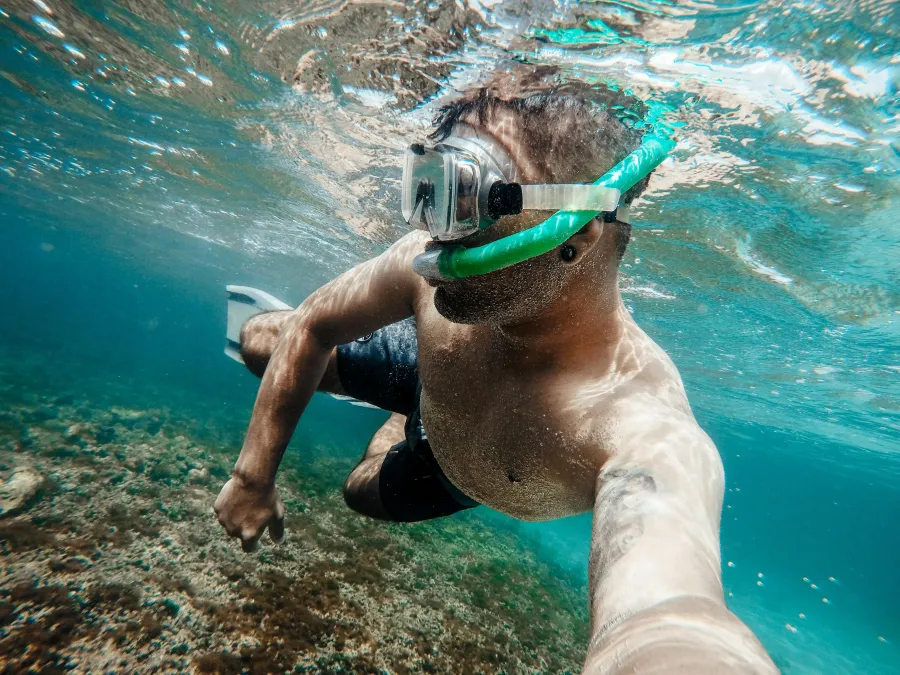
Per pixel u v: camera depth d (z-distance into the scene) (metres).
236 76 1.66
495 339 0.45
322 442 5.88
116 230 7.69
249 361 0.90
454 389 0.49
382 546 2.52
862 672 5.08
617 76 0.91
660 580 0.23
